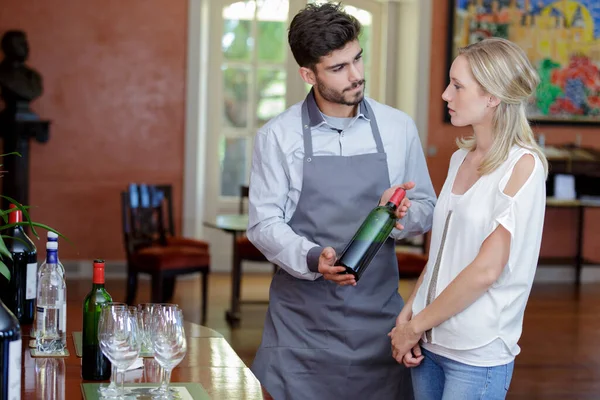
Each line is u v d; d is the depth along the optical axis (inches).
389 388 113.2
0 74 284.8
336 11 104.2
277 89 348.5
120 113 323.9
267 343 114.6
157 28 324.5
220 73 343.6
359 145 111.4
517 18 344.5
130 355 80.9
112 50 322.0
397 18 352.2
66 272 322.3
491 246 91.2
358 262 99.1
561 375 212.4
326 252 102.3
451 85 96.4
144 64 324.5
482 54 93.7
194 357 98.3
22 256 110.0
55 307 98.0
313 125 110.7
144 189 265.7
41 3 315.9
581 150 343.3
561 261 349.4
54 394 82.0
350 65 104.3
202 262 260.1
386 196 105.0
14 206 113.2
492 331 92.7
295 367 112.4
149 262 253.3
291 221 112.5
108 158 324.5
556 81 349.1
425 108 342.3
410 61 345.4
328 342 111.8
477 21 342.3
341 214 110.2
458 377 94.3
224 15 342.3
